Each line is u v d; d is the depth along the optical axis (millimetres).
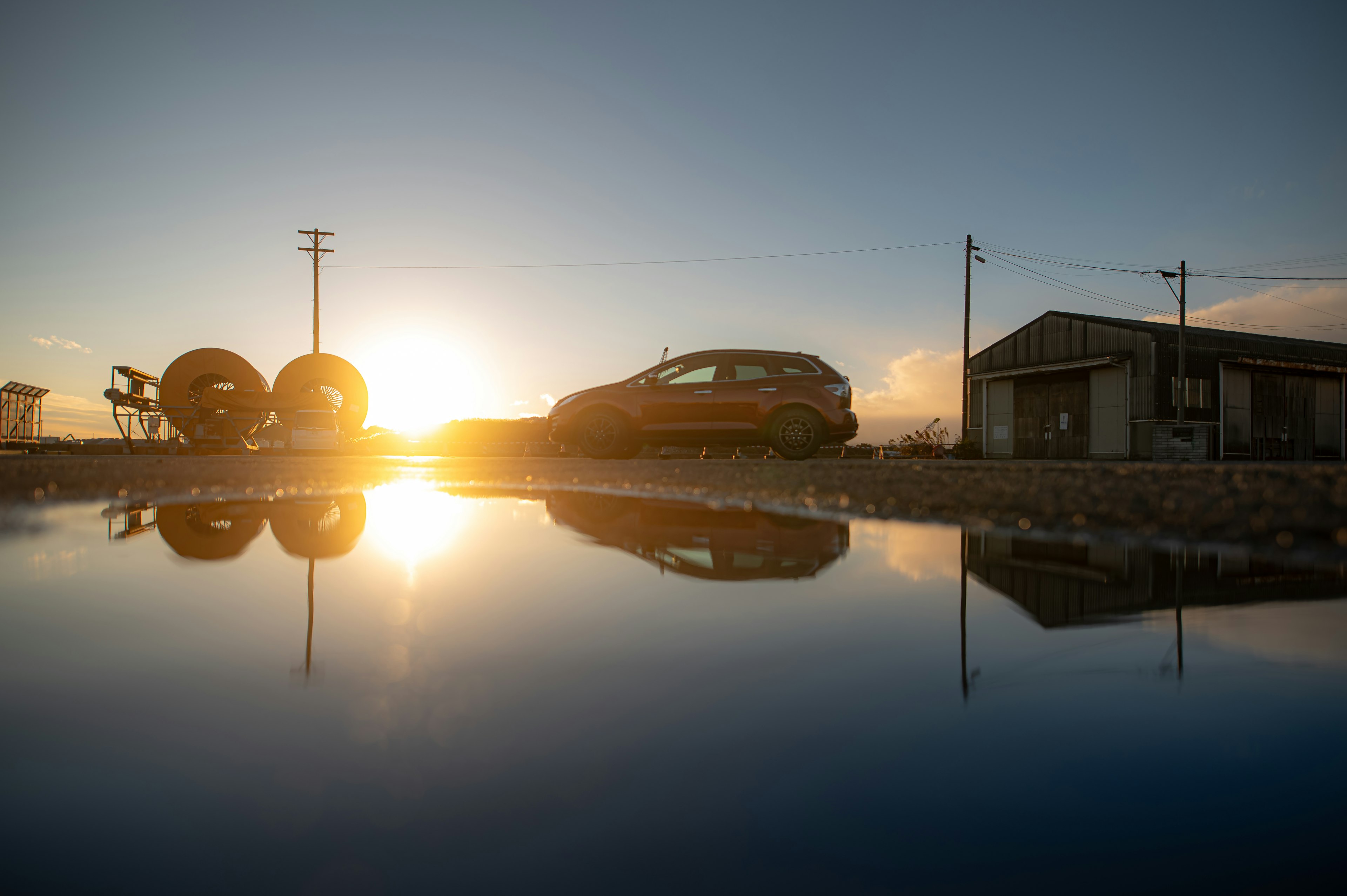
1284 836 577
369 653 1014
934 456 22078
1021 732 747
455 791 646
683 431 9148
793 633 1111
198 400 20094
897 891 530
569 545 1963
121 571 1576
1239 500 2650
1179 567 1573
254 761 687
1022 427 24938
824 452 19578
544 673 931
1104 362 21344
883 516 2646
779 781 662
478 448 20281
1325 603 1242
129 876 553
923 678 900
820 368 9125
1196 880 536
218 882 543
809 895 527
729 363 9234
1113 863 540
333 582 1468
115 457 10188
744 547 1918
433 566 1645
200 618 1188
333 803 633
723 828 604
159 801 637
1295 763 673
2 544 1980
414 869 573
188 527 2359
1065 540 2008
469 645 1050
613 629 1129
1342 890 524
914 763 684
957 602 1291
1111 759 682
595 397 9359
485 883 548
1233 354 21672
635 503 3172
